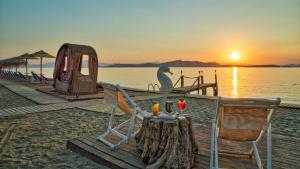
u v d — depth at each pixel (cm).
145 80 4800
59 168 359
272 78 6094
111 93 430
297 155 380
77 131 570
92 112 812
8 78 2909
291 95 2462
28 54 2836
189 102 1100
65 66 1436
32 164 375
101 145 416
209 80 5519
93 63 1298
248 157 367
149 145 333
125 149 396
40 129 585
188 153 323
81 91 1251
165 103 368
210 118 736
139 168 325
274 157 371
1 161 386
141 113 401
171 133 318
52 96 1216
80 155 408
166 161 313
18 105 952
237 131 314
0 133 541
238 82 4628
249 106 294
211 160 312
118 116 747
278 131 585
